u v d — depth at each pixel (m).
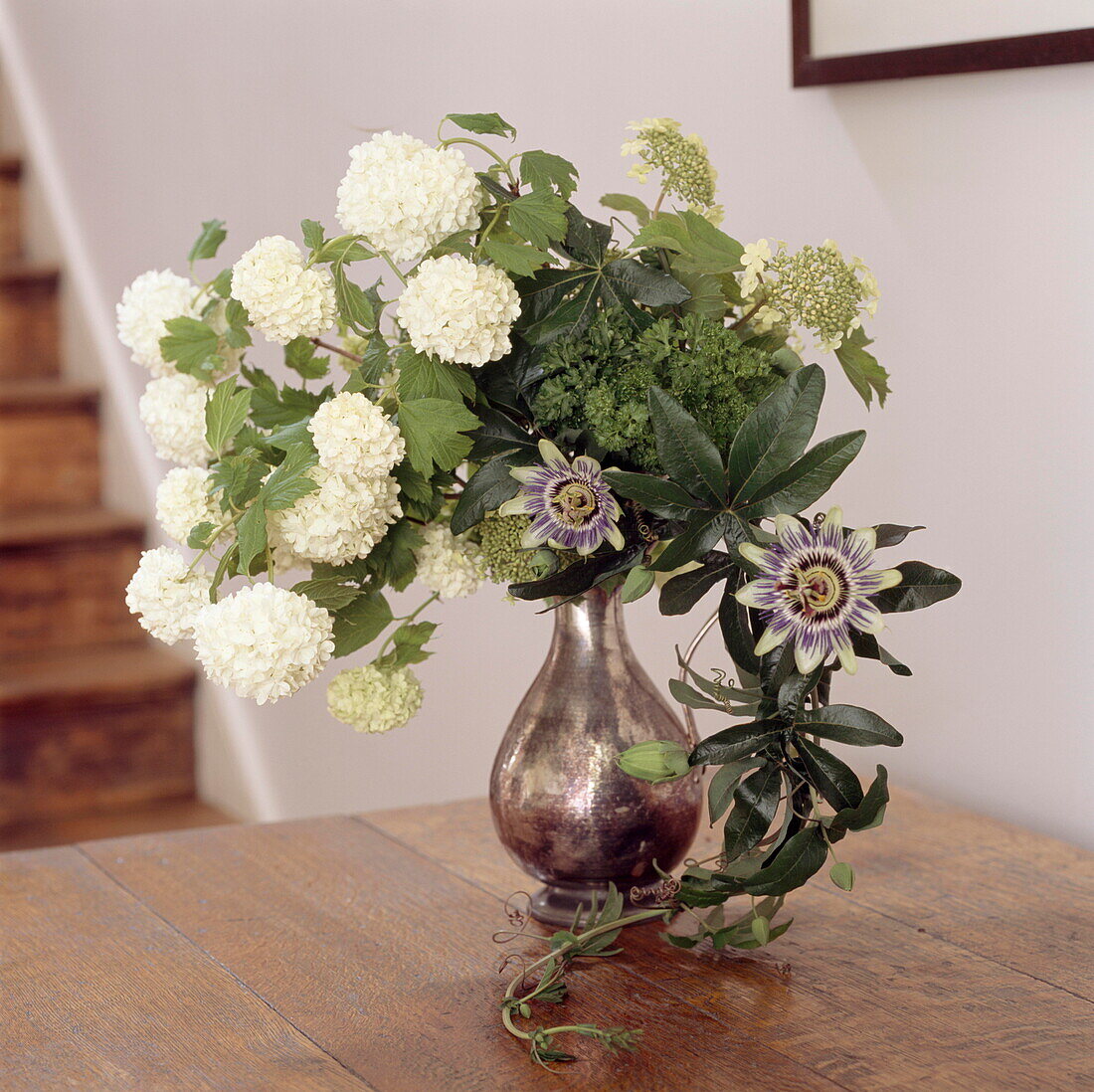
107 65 2.56
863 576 0.78
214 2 2.11
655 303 0.88
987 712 1.17
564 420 0.87
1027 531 1.11
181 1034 0.85
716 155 1.34
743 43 1.29
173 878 1.12
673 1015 0.86
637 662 0.99
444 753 1.81
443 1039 0.84
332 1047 0.83
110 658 2.57
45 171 2.97
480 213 0.92
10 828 2.38
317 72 1.86
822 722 0.82
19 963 0.96
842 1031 0.83
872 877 1.07
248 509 0.90
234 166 2.10
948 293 1.15
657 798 0.96
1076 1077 0.77
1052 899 1.01
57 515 2.68
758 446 0.80
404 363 0.87
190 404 1.01
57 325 2.98
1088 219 1.03
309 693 2.12
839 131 1.21
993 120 1.09
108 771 2.47
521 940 0.98
